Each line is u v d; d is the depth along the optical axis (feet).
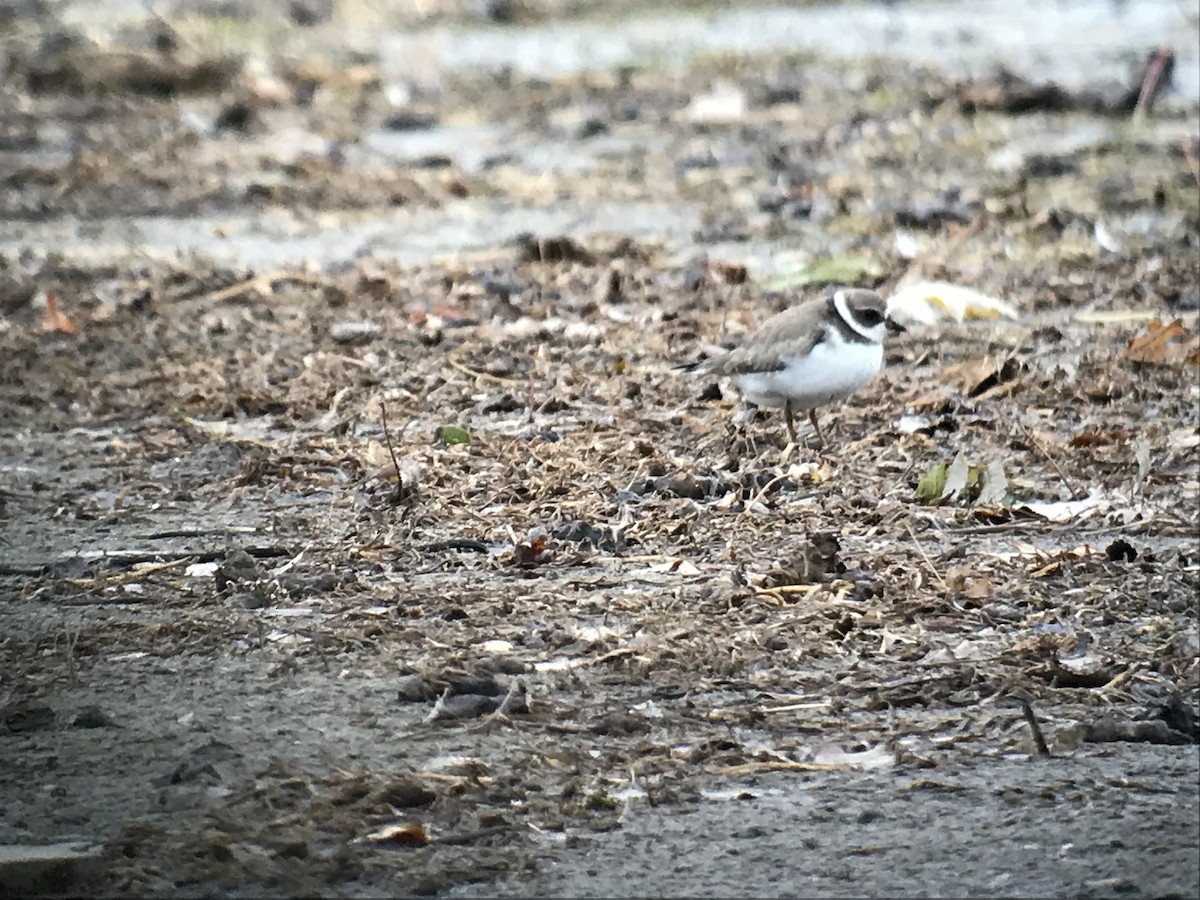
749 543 37.91
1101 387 48.60
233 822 26.37
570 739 29.07
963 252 64.13
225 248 67.15
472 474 42.27
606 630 33.27
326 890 24.79
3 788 27.61
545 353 52.47
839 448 44.21
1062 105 89.66
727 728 29.48
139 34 107.86
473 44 114.21
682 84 98.12
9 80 98.12
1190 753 28.66
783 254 64.49
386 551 37.65
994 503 40.04
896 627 33.37
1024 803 27.02
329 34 116.16
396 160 82.99
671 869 25.32
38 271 63.16
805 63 103.50
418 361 52.06
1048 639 32.42
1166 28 113.70
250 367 51.72
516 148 85.15
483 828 26.37
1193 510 39.81
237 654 32.48
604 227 69.41
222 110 91.66
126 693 30.91
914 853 25.64
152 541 38.78
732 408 47.29
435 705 30.22
